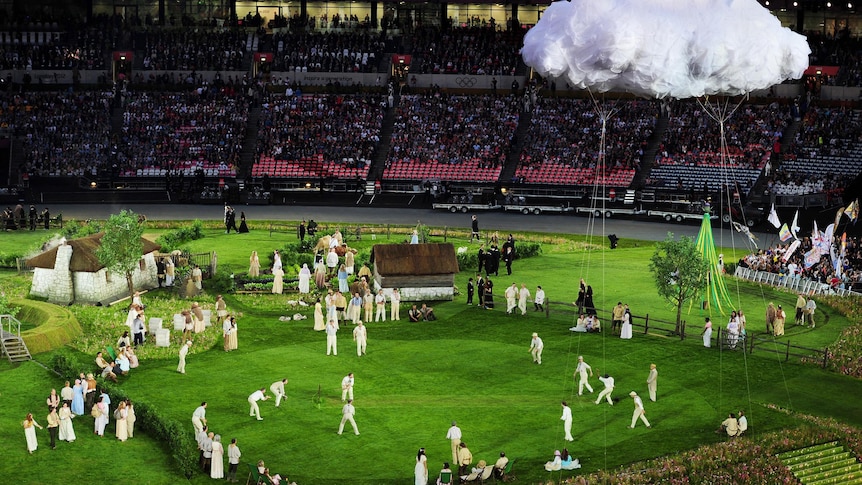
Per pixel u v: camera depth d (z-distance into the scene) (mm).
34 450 59125
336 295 82625
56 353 71250
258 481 55906
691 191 125438
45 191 132625
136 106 142375
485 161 136375
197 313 78625
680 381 71625
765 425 65125
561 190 132000
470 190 132875
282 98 145000
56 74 146875
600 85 80875
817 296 91562
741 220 121500
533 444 61906
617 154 134375
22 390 66688
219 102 143375
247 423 63781
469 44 150875
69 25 150250
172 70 148125
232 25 152375
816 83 139625
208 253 99750
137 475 57281
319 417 64812
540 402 67812
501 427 64062
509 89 147250
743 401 68625
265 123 141375
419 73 149000
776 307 89062
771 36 78812
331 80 148750
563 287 93438
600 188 131375
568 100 142375
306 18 154250
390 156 137750
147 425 62500
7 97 141625
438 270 88500
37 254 95938
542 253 107188
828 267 95812
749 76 79062
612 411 66750
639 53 77375
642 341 78750
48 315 78750
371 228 116312
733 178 129375
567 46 78875
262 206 130375
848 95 140250
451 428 58844
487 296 86938
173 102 143250
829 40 146500
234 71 148625
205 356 74500
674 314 86000
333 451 60531
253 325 81875
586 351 76625
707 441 62688
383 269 87812
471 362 74312
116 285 89062
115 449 60094
